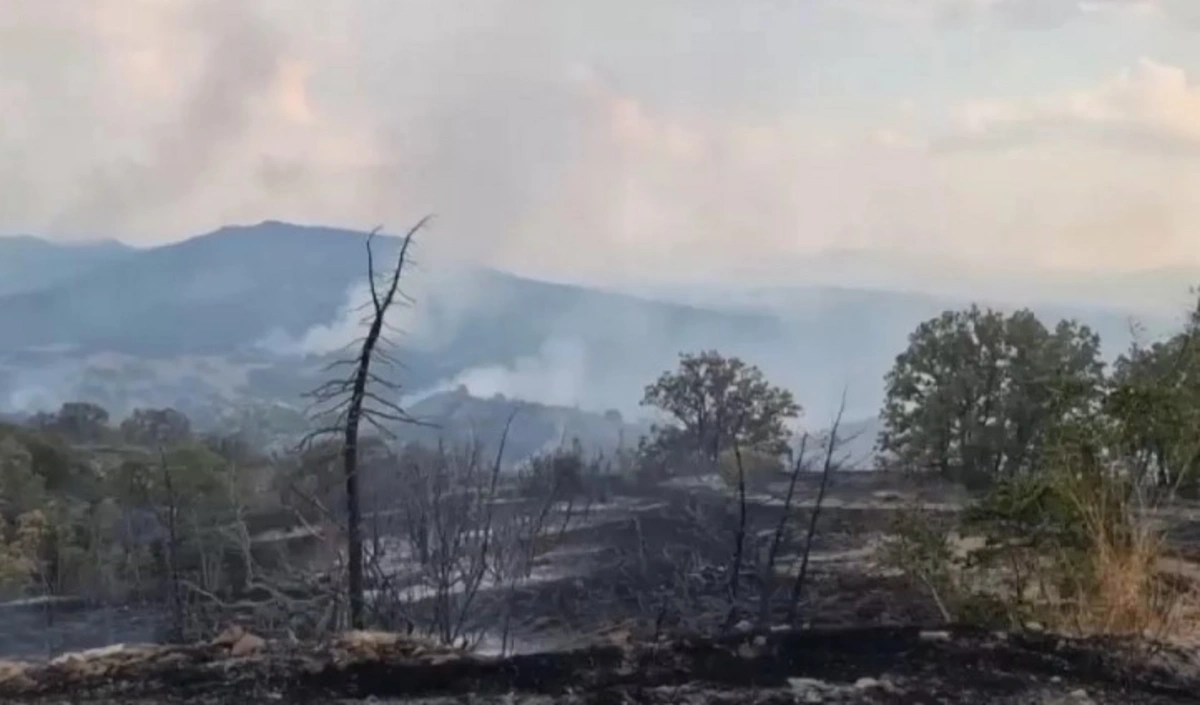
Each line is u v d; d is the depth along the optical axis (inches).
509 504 435.5
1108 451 261.4
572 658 179.0
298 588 378.9
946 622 211.3
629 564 399.2
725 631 214.1
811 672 177.5
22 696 163.6
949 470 369.1
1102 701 169.8
